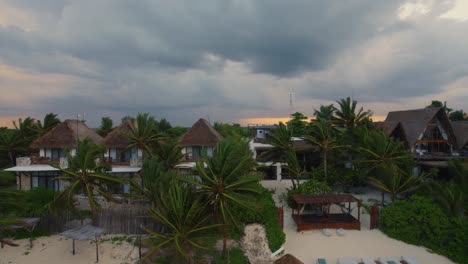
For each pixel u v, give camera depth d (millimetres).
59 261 23344
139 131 35250
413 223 25891
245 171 24375
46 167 36281
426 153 41812
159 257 22766
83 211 30969
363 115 44250
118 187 29125
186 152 40219
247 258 23375
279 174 47594
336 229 28469
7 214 26547
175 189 20641
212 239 22281
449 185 28281
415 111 45688
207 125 42094
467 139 40875
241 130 75438
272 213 28562
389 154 32719
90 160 26406
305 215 31391
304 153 49219
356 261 21984
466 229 23453
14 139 45906
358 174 38094
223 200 21266
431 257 23219
